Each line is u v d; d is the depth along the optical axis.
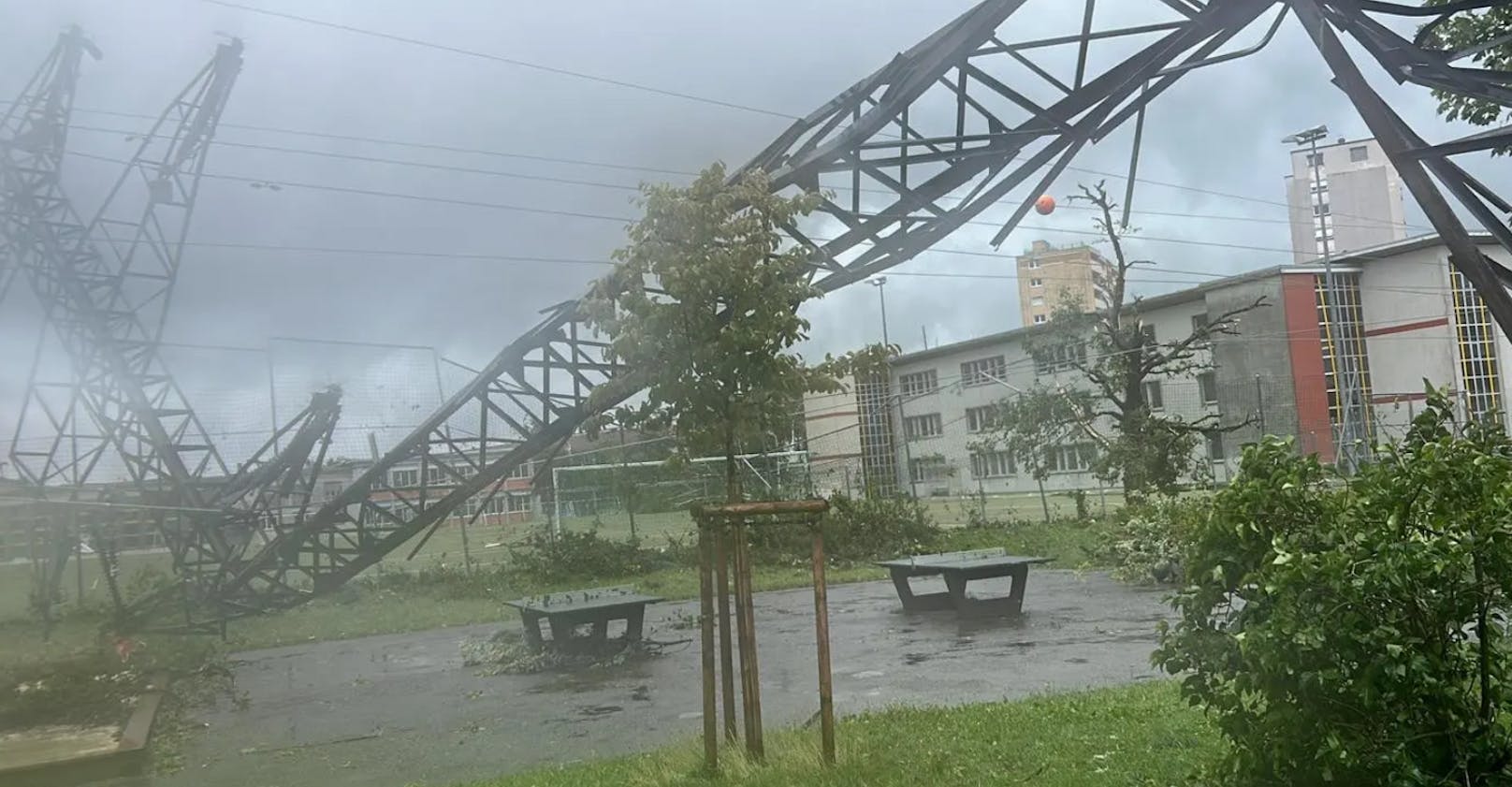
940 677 12.35
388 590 25.62
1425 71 7.27
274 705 13.74
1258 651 4.80
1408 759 4.57
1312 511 5.18
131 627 18.27
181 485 19.09
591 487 33.47
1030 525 33.22
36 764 10.20
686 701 12.10
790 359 7.93
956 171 10.16
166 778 10.20
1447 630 4.70
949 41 9.45
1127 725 8.24
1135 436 32.28
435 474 22.03
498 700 13.14
